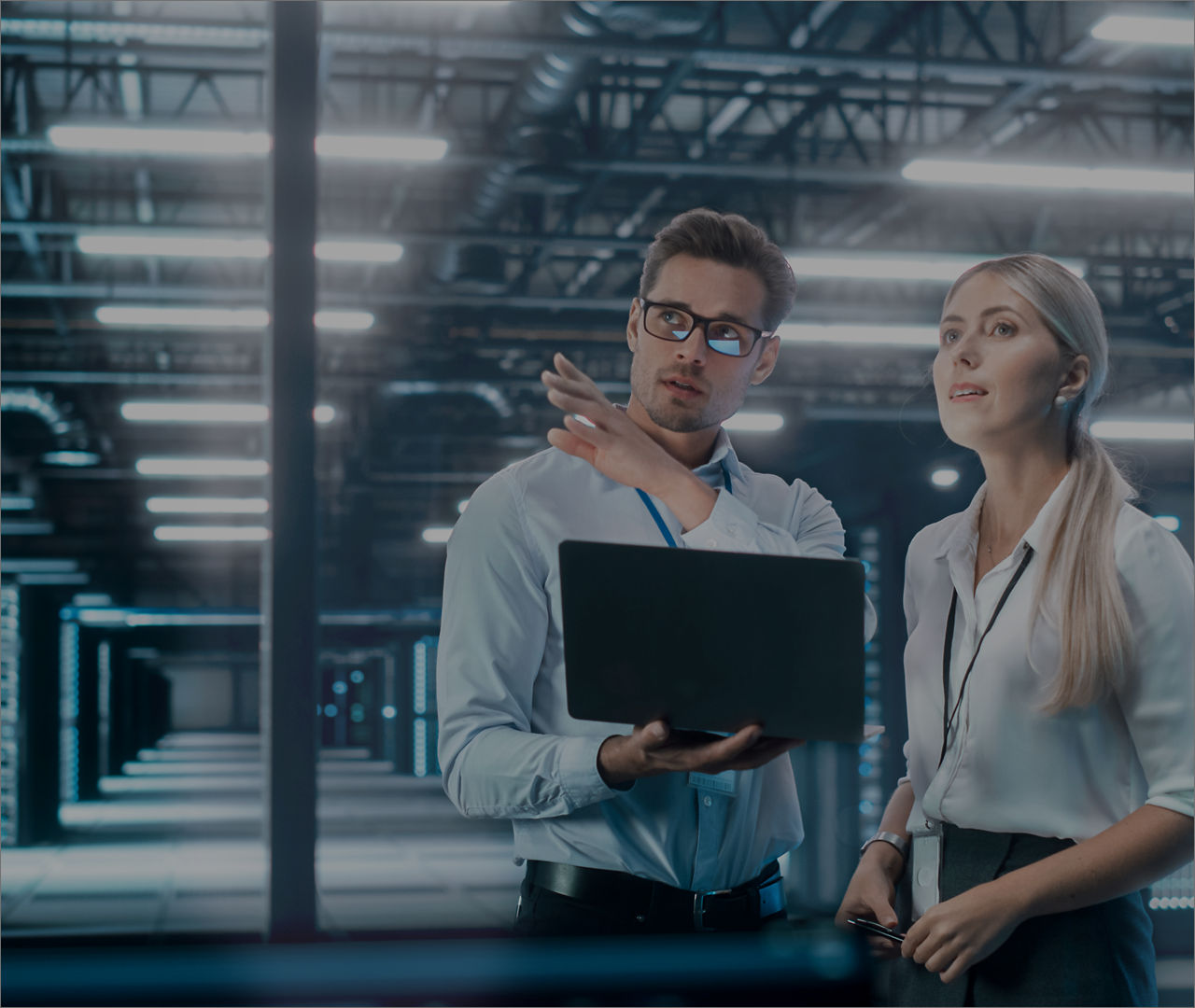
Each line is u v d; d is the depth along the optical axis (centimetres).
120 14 833
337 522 2478
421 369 1612
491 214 1102
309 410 424
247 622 2241
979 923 152
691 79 923
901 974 169
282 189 424
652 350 179
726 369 178
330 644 2447
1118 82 816
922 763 177
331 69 930
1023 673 162
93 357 1752
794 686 146
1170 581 159
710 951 173
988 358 170
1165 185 704
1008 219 1285
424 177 1185
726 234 177
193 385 1803
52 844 1694
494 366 1627
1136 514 164
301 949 450
